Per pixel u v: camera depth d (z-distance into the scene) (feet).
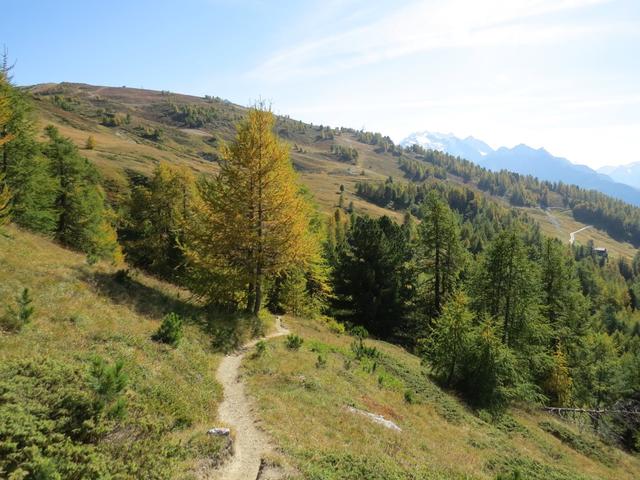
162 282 88.84
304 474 30.78
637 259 579.07
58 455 23.45
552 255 138.31
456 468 46.29
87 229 130.62
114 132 586.45
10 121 89.30
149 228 149.38
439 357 93.81
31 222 99.14
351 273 135.85
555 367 126.82
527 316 115.03
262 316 88.79
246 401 46.42
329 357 75.72
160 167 148.97
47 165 108.06
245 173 73.92
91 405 28.30
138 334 50.70
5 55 81.92
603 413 120.47
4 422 23.68
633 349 232.94
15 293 45.60
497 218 643.04
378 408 57.82
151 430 30.71
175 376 44.86
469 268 141.18
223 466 30.55
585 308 153.69
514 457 62.80
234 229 73.36
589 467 76.18
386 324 133.39
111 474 24.22
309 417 44.42
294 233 76.69
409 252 159.22
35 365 30.81
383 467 35.96
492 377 90.22
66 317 45.68
